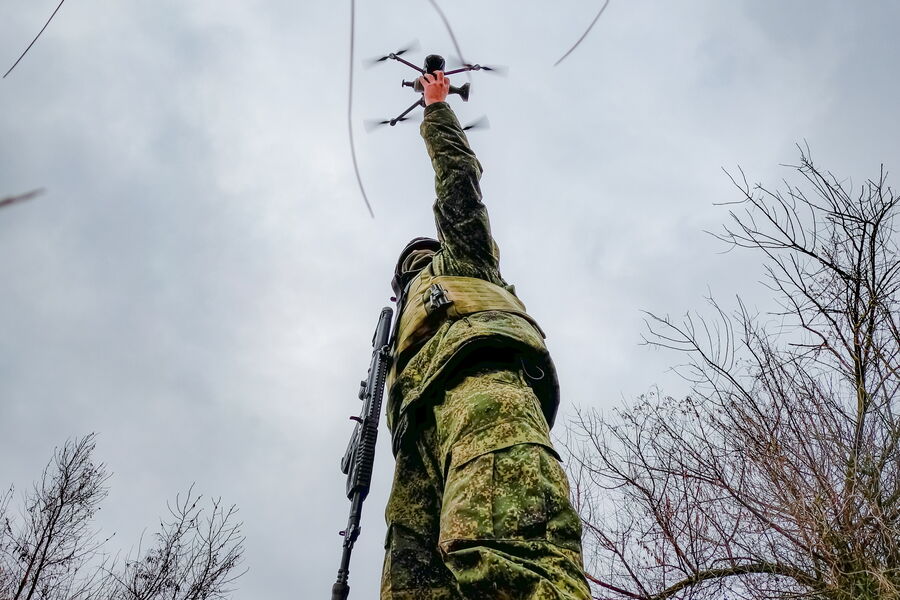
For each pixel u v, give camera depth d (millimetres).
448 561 2889
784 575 5738
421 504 3711
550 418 3840
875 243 6707
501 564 2686
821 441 5988
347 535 3582
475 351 3539
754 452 6137
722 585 5980
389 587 3574
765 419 6254
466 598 2768
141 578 11742
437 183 4305
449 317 3764
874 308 6434
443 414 3387
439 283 3910
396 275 4980
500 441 3094
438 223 4258
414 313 3949
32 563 11641
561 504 2963
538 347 3607
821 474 5793
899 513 5586
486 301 3801
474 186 4238
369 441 3791
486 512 2896
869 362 6332
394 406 3902
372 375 4070
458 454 3139
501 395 3270
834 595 5371
